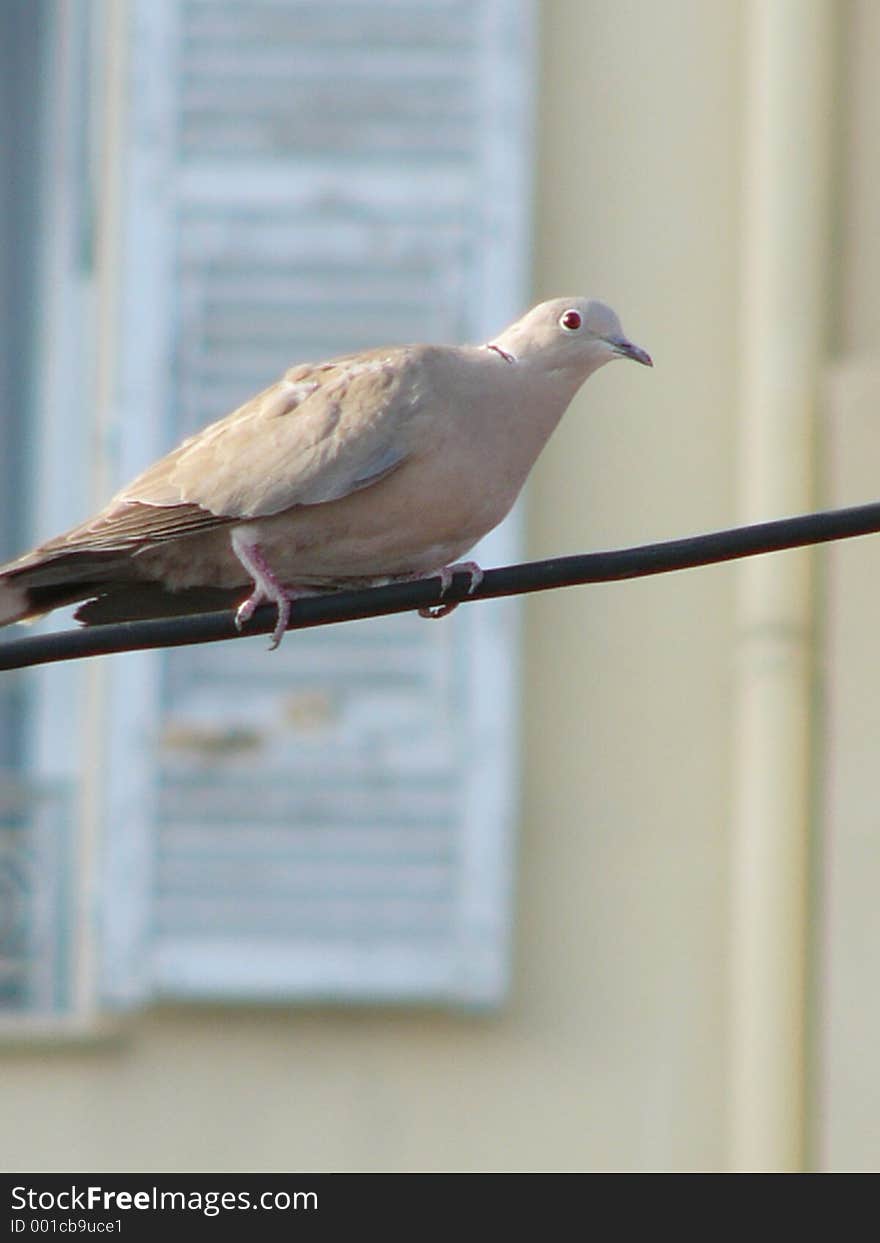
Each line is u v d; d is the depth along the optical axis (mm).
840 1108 14141
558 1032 14422
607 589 14570
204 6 14773
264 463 10648
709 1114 14312
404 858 14539
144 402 14680
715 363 14578
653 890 14453
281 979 14492
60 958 14773
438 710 14578
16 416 15406
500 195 14656
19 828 14828
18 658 10203
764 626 14320
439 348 10953
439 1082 14430
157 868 14594
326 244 14719
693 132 14656
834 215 14508
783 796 14258
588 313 11031
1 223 15391
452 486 10742
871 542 14297
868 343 14453
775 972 14211
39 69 15422
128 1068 14492
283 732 14641
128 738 14641
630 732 14516
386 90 14734
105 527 10703
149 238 14719
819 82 14508
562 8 14750
